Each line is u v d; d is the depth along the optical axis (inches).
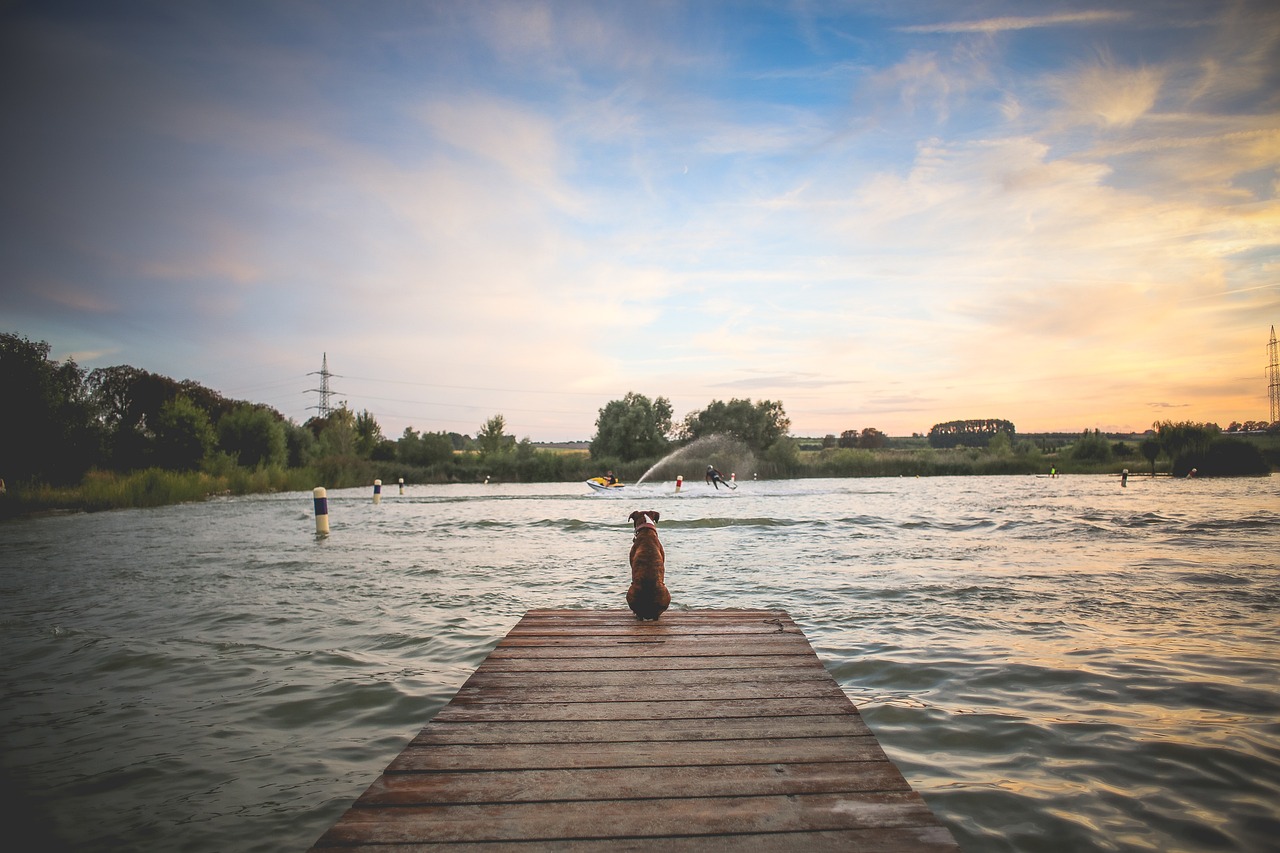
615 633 231.1
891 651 270.5
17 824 146.0
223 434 2103.8
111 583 453.7
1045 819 142.9
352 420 2945.4
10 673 256.4
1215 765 167.2
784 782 123.0
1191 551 548.4
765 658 199.8
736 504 1189.7
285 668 259.1
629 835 106.0
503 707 160.7
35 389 1302.9
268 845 137.5
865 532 730.2
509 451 2984.7
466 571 494.0
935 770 167.0
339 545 668.1
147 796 158.9
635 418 2903.5
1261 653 262.8
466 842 104.2
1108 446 2834.6
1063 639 287.3
